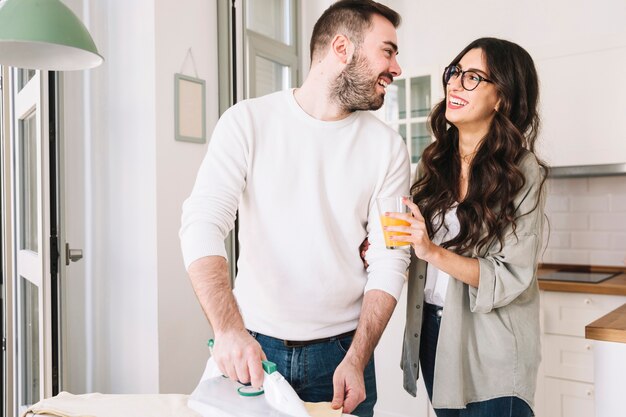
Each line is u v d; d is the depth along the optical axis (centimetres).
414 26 348
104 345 262
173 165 249
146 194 245
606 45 262
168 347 247
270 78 325
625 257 298
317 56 140
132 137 249
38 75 205
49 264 205
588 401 247
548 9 310
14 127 247
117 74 254
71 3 253
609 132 263
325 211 137
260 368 101
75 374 261
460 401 148
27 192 246
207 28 268
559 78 274
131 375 253
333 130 139
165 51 246
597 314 245
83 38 158
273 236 135
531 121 166
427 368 166
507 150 155
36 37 148
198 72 262
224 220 127
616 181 301
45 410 108
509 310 152
